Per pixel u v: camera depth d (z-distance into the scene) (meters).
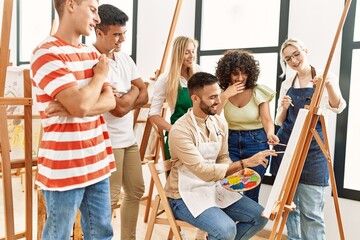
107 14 1.93
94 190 1.48
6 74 1.71
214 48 3.42
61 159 1.35
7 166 1.74
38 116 1.91
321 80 1.56
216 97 1.95
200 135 2.00
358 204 2.57
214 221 1.83
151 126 2.55
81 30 1.40
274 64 3.02
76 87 1.32
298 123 1.57
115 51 2.09
